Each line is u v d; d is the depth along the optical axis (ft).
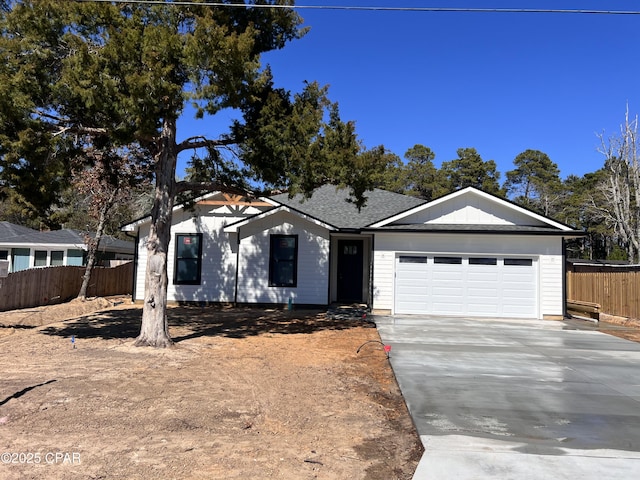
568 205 167.43
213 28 27.40
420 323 46.65
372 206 66.08
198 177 40.14
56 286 58.70
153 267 31.89
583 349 34.12
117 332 37.76
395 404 20.65
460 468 13.99
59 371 24.47
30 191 30.30
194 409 18.95
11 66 28.45
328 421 18.28
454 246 54.03
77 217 111.55
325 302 56.80
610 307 55.88
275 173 34.30
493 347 34.22
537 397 21.59
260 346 32.78
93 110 28.91
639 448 15.70
